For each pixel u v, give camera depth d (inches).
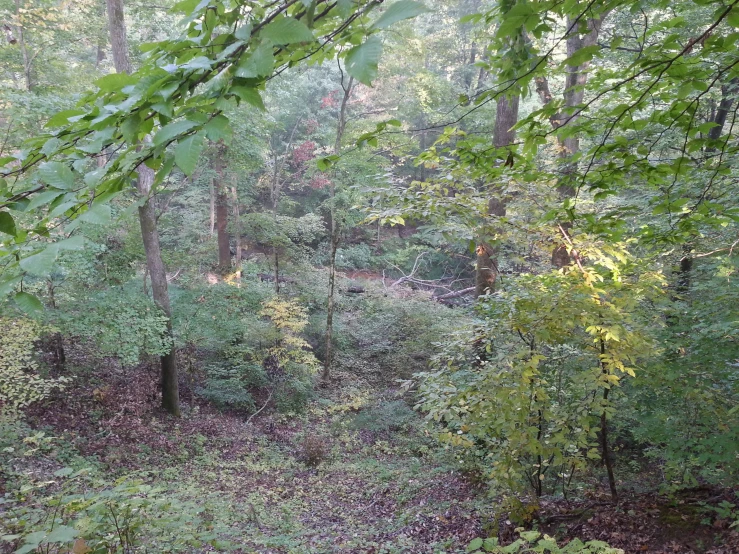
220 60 36.9
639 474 279.0
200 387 466.6
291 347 526.9
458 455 280.5
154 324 362.6
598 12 66.1
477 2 762.8
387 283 822.5
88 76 510.0
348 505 292.2
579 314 162.4
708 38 62.7
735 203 141.6
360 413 469.4
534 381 183.9
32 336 294.7
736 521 151.9
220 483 315.3
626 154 87.1
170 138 36.4
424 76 541.3
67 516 119.1
